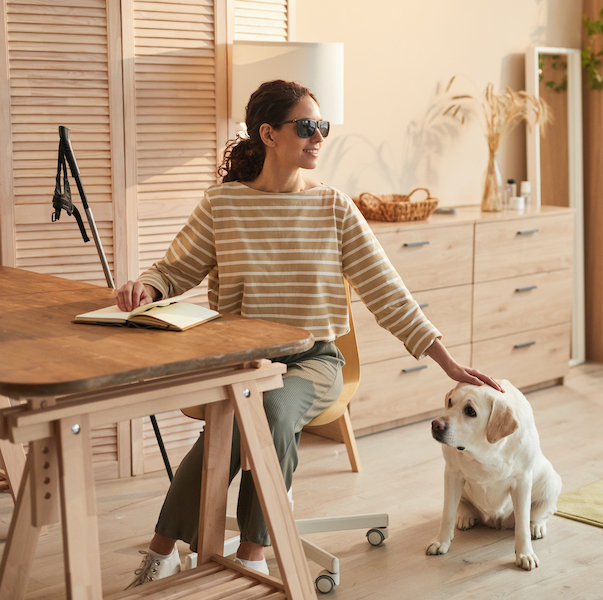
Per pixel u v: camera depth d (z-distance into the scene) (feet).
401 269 10.36
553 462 9.36
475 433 6.36
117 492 8.61
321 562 6.39
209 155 9.23
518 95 13.58
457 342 11.23
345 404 6.68
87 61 8.39
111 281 7.30
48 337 4.59
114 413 4.27
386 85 11.91
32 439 4.02
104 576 6.64
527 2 13.61
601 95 14.02
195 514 5.71
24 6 8.05
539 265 12.17
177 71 8.88
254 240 6.15
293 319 6.15
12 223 8.32
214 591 4.98
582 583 6.46
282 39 9.75
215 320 5.11
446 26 12.51
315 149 6.12
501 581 6.48
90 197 8.63
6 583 4.69
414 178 12.47
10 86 8.11
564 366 12.89
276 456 4.87
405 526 7.59
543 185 13.85
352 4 11.37
